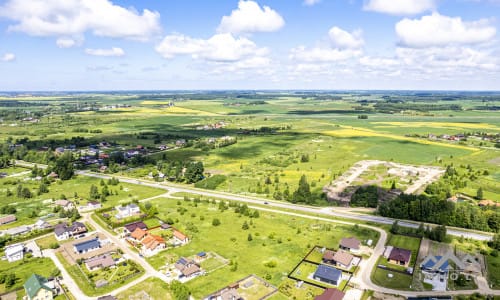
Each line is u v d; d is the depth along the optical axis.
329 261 110.12
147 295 93.06
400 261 107.62
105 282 99.19
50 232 135.88
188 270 102.62
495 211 145.38
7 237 127.50
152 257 114.50
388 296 91.75
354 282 98.69
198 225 140.88
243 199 174.88
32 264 111.19
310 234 131.50
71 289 96.88
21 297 93.12
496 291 94.12
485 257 112.62
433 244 122.25
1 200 172.00
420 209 145.00
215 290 95.19
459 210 141.75
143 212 155.00
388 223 142.00
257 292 94.44
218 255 115.38
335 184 196.12
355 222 143.62
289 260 112.06
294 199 168.75
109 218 148.62
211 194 184.12
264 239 127.44
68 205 162.12
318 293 93.94
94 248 119.94
